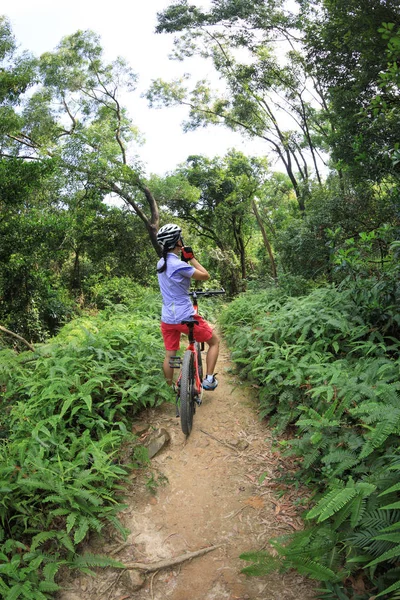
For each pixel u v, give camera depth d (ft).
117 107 75.05
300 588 9.54
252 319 29.09
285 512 11.70
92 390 16.21
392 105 27.40
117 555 10.87
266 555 9.95
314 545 9.60
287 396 15.34
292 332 20.20
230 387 19.61
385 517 9.23
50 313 49.16
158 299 39.96
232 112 76.59
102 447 13.44
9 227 42.60
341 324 19.13
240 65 65.92
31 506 11.33
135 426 16.01
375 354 18.11
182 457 14.47
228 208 96.32
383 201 31.48
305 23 51.60
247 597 9.55
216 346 16.26
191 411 15.51
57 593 9.82
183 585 10.05
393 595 8.45
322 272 36.47
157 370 18.65
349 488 9.81
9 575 9.46
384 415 10.73
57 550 10.64
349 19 32.65
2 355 19.58
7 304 44.70
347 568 9.20
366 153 30.01
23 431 14.61
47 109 75.05
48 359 18.31
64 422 14.61
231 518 11.79
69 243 71.56
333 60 38.19
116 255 81.41
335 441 12.06
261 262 106.63
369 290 19.99
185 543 11.18
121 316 29.17
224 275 97.40
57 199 64.44
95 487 12.44
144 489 13.03
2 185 40.57
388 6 30.27
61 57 72.49
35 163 41.68
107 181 65.92
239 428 16.03
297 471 12.90
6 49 61.31
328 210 35.42
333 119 39.19
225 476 13.41
